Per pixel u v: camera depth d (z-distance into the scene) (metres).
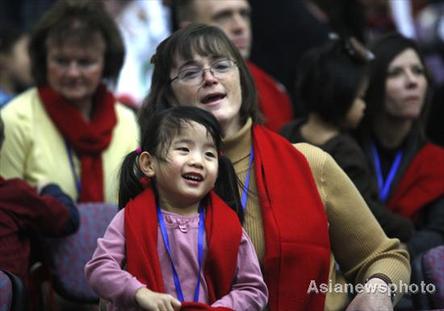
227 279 6.41
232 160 7.14
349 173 8.63
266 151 7.10
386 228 8.70
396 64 9.78
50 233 8.30
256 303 6.37
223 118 6.98
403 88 9.75
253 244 6.88
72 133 9.81
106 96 10.27
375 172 9.78
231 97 7.06
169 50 7.13
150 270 6.25
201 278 6.39
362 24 12.36
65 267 8.62
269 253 6.77
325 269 6.88
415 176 9.73
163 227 6.48
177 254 6.40
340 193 7.12
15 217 8.02
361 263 7.14
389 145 9.89
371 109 9.80
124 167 6.82
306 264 6.79
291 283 6.77
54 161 9.73
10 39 13.21
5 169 9.59
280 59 12.20
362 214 7.14
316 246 6.84
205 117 6.58
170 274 6.38
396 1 14.09
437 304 7.22
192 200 6.51
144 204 6.52
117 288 6.10
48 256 8.64
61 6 10.09
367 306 6.56
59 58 9.96
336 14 12.34
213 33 7.13
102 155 9.92
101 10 10.23
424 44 14.87
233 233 6.49
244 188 7.02
